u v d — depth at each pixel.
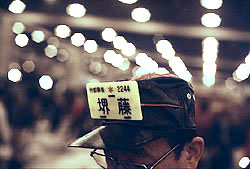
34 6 8.09
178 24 8.74
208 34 9.22
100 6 8.20
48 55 11.52
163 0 7.15
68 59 13.98
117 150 1.48
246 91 10.39
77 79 14.23
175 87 1.46
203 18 6.93
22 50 9.77
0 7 7.96
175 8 7.53
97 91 1.51
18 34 8.68
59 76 13.22
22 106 8.92
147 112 1.42
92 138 1.46
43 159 7.06
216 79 13.55
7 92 8.81
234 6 6.84
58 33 9.30
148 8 7.49
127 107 1.43
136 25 9.34
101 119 1.52
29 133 8.16
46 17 8.68
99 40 12.09
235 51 10.24
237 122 5.90
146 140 1.40
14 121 8.35
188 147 1.47
